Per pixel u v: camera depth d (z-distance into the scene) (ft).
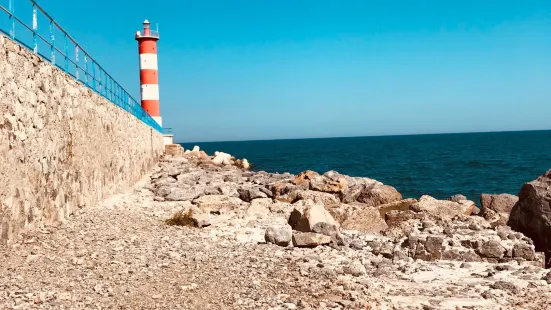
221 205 85.15
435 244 51.57
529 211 59.57
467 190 166.71
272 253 50.67
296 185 107.55
